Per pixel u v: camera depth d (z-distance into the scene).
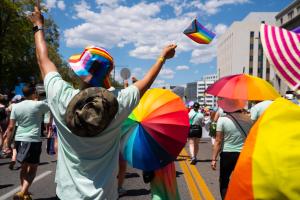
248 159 1.22
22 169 6.38
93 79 2.43
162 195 4.37
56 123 2.37
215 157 5.63
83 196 2.29
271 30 1.61
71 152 2.34
